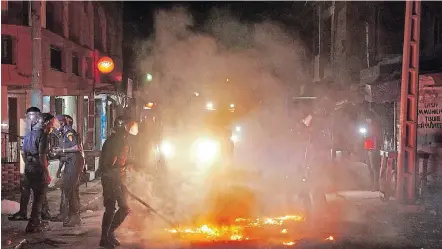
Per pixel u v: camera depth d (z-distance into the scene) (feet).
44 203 34.30
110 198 26.09
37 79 44.78
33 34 44.75
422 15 59.11
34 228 29.94
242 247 25.80
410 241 27.09
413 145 36.52
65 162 32.58
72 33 78.48
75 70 78.18
